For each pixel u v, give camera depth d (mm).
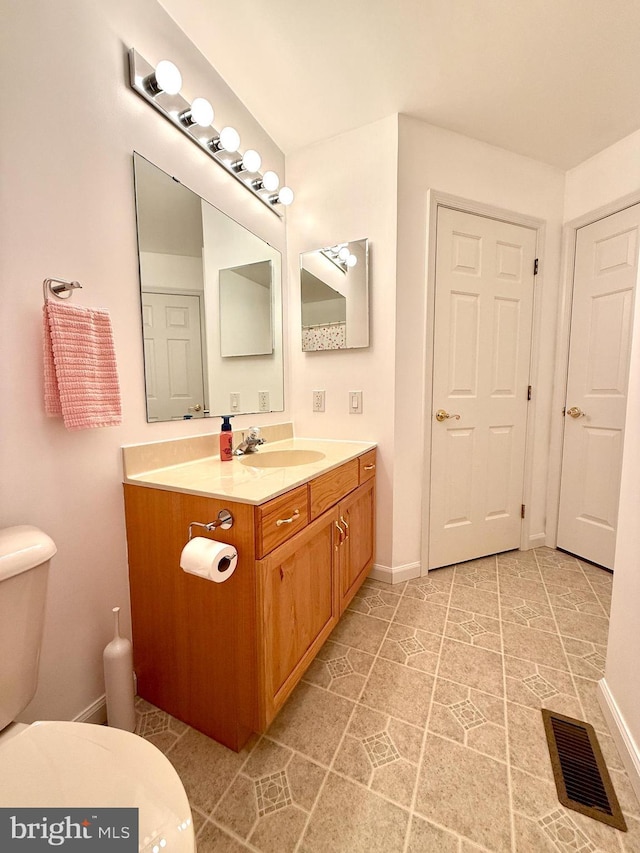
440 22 1271
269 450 1680
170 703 1135
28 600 758
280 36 1317
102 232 1051
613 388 2018
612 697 1082
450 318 1943
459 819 841
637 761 901
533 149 1988
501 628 1543
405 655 1385
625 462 1087
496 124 1793
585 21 1272
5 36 812
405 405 1863
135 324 1171
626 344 1950
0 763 587
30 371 892
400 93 1588
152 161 1199
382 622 1585
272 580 978
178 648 1095
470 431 2078
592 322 2100
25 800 539
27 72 855
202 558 871
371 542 1857
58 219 936
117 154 1082
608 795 892
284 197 1797
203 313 1453
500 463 2188
